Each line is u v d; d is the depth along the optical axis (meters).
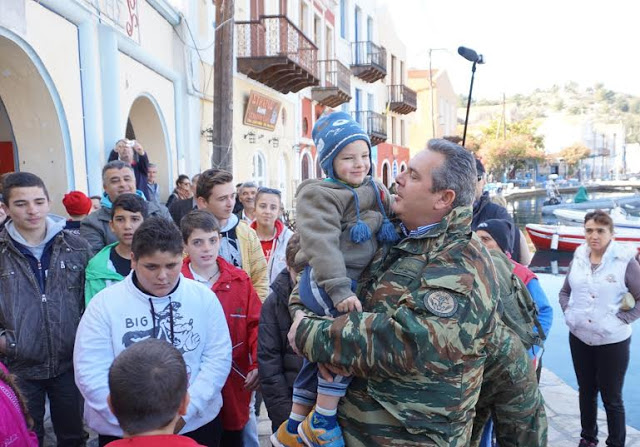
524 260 3.80
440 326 1.65
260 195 4.78
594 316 3.90
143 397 1.68
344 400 1.88
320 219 1.86
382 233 1.93
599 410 4.92
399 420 1.73
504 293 2.47
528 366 2.21
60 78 6.51
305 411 2.06
